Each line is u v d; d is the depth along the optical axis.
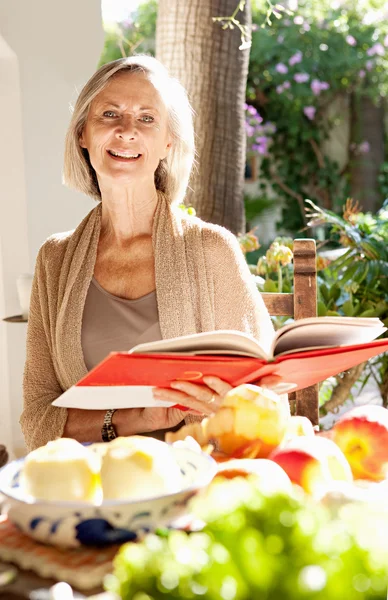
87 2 3.93
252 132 9.82
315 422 2.21
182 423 2.02
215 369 1.41
